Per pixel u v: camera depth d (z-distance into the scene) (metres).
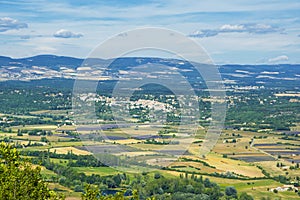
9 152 17.81
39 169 18.12
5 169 17.38
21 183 17.42
